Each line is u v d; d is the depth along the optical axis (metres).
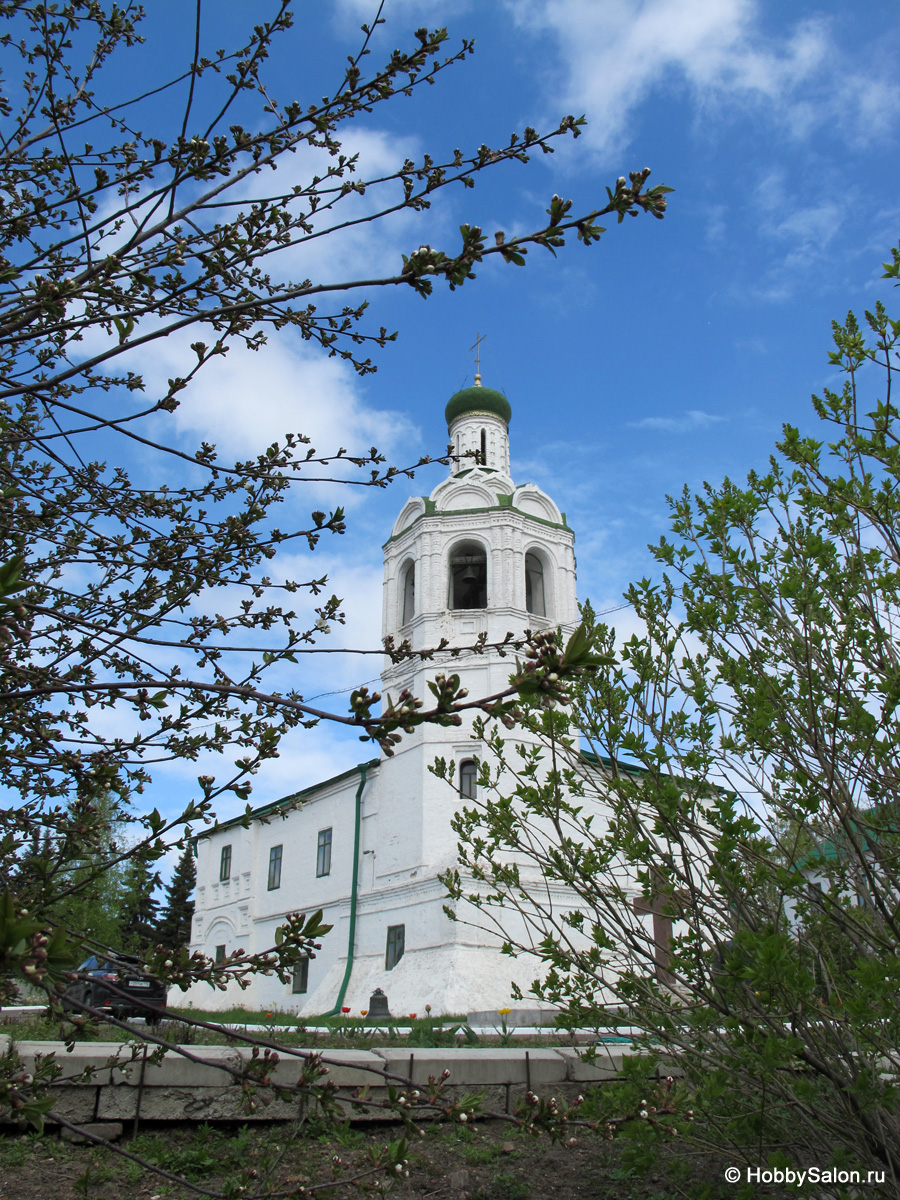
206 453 4.69
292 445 4.69
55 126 4.02
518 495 26.42
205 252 3.60
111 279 3.44
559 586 25.88
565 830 21.70
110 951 3.25
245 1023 15.24
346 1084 6.16
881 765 4.54
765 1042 3.78
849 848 4.78
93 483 4.49
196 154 3.56
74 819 4.08
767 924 3.83
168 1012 2.61
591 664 2.53
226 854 34.72
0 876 3.47
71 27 4.43
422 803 23.23
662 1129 3.58
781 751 4.77
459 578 26.42
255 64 3.72
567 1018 5.29
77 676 4.34
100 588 4.80
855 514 5.14
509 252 3.21
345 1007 22.28
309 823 29.28
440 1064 6.50
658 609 5.61
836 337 5.38
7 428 4.21
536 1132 3.04
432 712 2.56
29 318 3.31
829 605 4.84
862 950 4.46
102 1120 5.52
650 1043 5.29
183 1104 5.73
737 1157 4.21
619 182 3.14
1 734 4.05
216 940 33.47
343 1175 5.31
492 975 19.84
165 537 4.51
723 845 4.34
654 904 5.34
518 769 22.45
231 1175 5.23
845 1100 4.25
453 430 30.02
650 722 5.17
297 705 2.75
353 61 3.74
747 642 5.23
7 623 2.38
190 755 4.21
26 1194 4.82
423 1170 5.73
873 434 5.05
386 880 23.92
